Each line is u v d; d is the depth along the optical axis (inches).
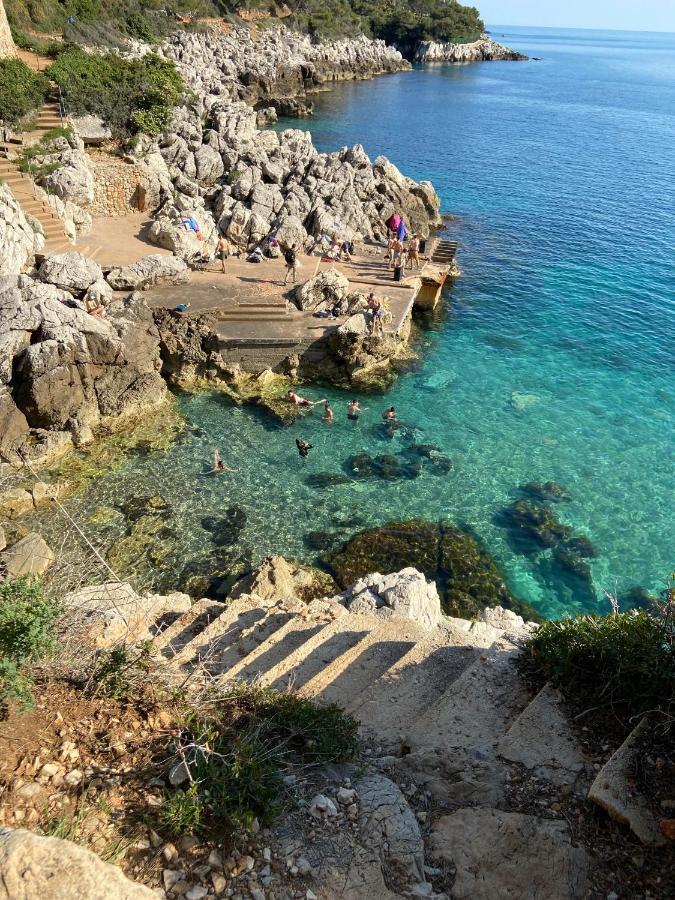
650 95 5418.3
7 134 1445.6
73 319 945.5
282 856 237.6
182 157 1710.1
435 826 263.0
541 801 278.2
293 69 3949.3
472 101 4416.8
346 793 267.1
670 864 242.8
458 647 426.9
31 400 905.5
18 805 239.0
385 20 6220.5
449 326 1397.6
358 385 1146.7
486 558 800.9
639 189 2429.9
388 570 775.7
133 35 3125.0
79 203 1427.2
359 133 3159.5
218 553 788.6
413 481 928.9
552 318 1445.6
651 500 905.5
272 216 1549.0
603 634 354.6
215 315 1151.0
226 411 1059.3
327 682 401.7
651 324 1427.2
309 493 895.7
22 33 2036.2
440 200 2201.0
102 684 299.1
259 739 295.1
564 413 1101.7
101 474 900.0
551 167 2714.1
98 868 184.1
